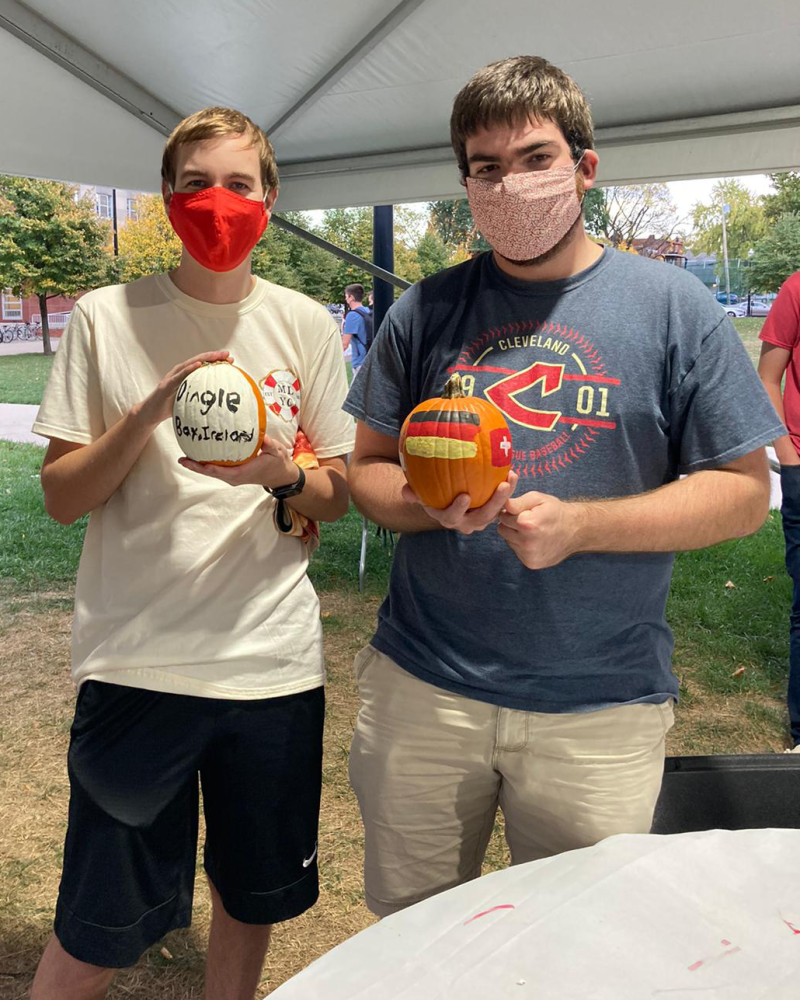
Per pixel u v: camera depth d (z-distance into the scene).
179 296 1.73
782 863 1.15
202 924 2.55
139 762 1.67
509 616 1.53
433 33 3.46
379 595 5.41
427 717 1.62
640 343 1.49
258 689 1.72
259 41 3.65
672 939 1.00
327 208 5.21
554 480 1.50
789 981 0.94
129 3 3.44
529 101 1.42
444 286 1.67
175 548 1.70
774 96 3.79
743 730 3.78
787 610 5.13
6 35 3.60
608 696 1.56
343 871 2.81
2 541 6.41
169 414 1.61
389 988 0.95
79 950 1.65
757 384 1.49
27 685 4.16
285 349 1.79
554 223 1.47
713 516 1.42
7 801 3.18
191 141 1.64
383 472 1.67
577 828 1.57
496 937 1.02
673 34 3.30
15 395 12.77
